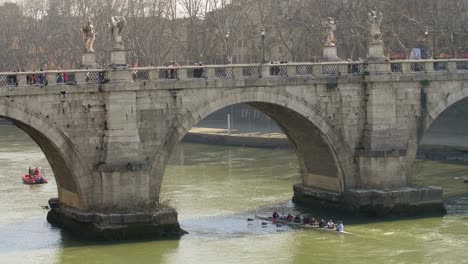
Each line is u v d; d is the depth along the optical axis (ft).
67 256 183.52
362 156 225.35
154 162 202.08
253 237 201.77
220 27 422.00
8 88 185.88
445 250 189.57
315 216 224.33
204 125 457.27
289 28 418.31
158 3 456.04
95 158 196.95
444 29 360.28
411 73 228.84
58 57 473.26
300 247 192.85
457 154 315.37
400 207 221.46
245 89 212.02
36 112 189.88
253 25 428.56
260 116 454.81
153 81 199.62
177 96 203.62
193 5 495.00
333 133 224.12
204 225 212.84
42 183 277.64
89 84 193.88
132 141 197.06
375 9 382.83
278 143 370.53
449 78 233.96
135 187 196.65
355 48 388.98
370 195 221.46
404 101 229.04
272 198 248.52
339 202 227.61
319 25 399.24
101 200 196.24
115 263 178.81
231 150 370.73
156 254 185.68
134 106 197.26
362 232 206.49
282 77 215.72
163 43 444.55
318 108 221.66
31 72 188.96
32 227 209.36
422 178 275.59
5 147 391.04
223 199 246.68
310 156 237.25
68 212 203.00
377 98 225.15
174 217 199.52
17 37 515.91
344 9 395.34
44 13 542.57
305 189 238.07
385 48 385.50
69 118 193.47
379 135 225.76
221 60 447.01
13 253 185.88
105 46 420.36
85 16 451.12
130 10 444.55
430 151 322.75
